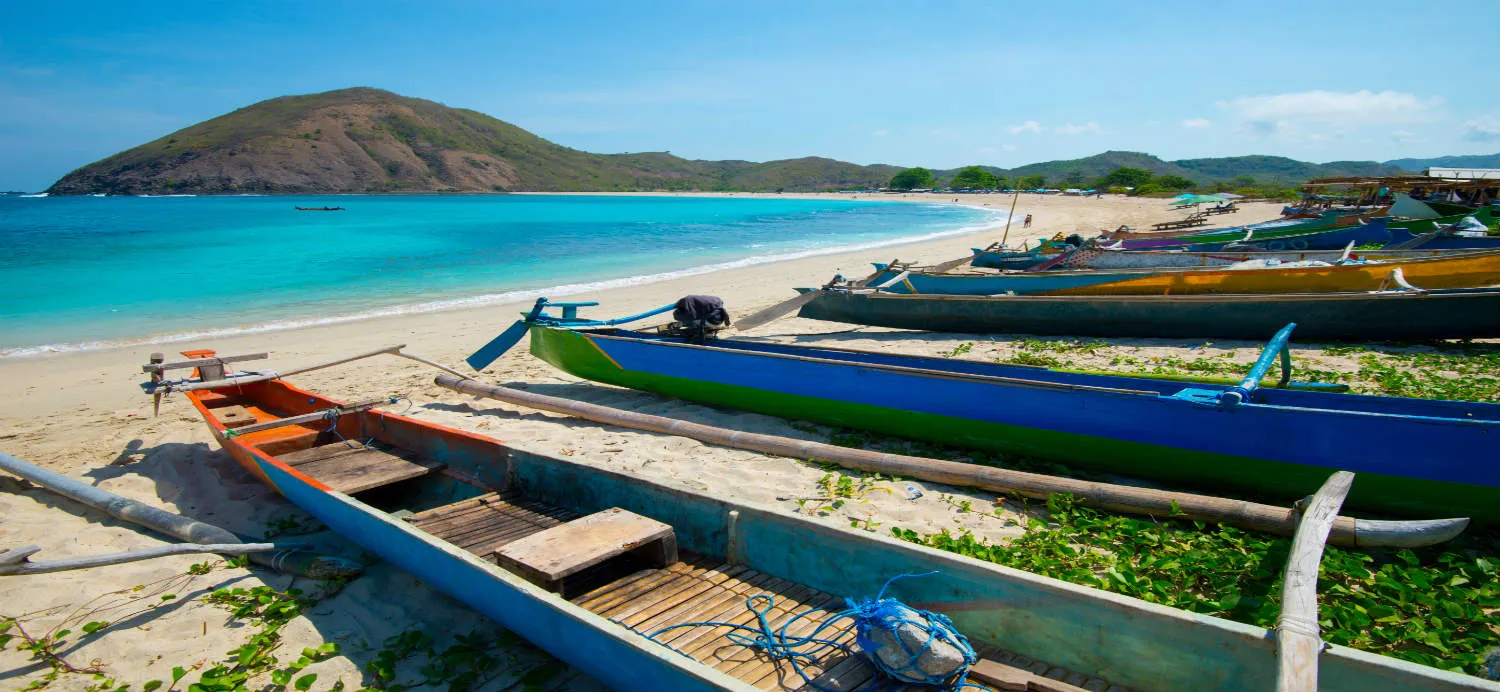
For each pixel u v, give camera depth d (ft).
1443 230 56.34
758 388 27.86
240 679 13.55
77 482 20.72
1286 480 18.76
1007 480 19.80
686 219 206.90
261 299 61.31
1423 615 13.91
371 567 17.95
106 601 16.56
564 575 13.79
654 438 26.04
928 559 13.29
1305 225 74.13
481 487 20.86
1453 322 34.01
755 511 15.52
